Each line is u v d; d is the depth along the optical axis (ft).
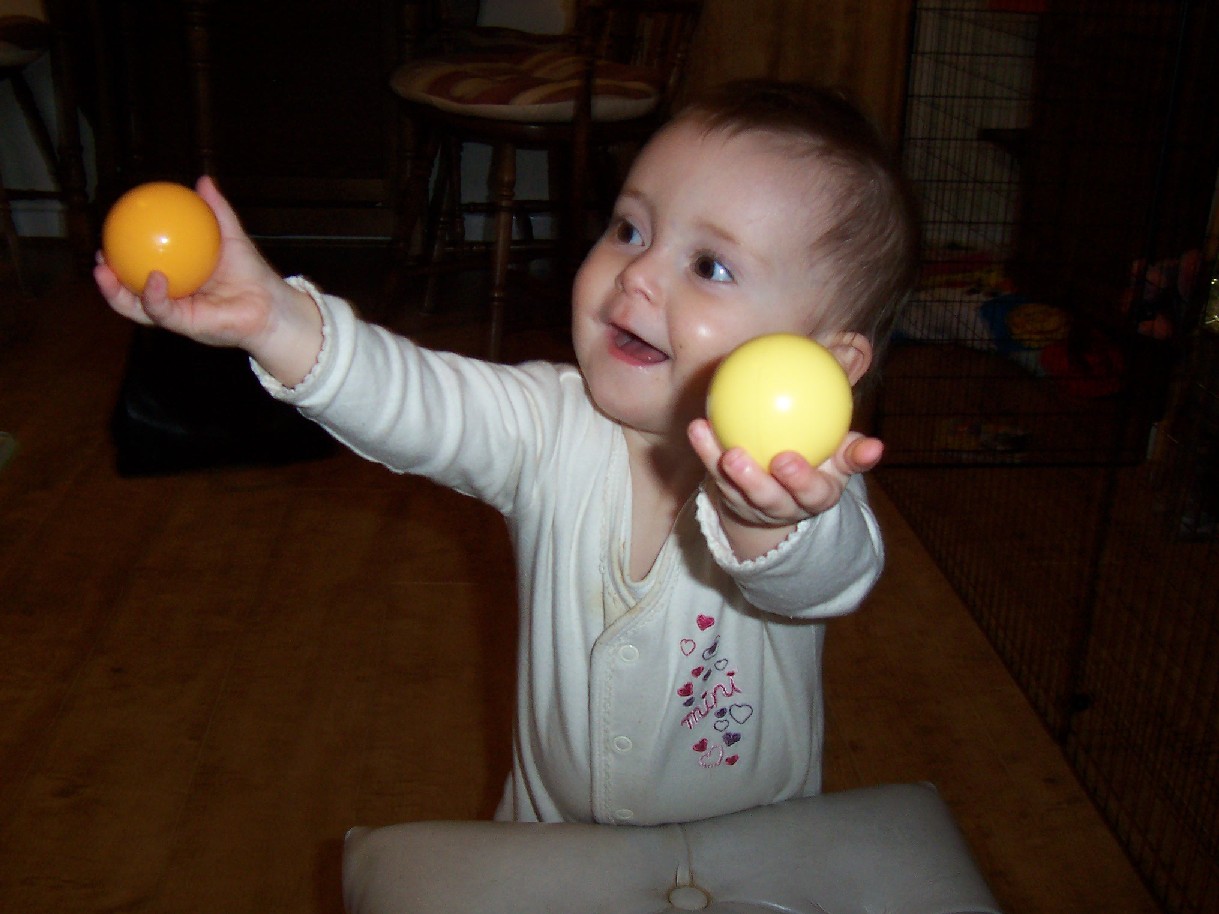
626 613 2.63
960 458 7.28
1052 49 9.01
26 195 9.68
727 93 2.58
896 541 6.28
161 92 9.12
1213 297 6.22
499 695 4.96
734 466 1.76
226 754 4.57
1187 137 7.21
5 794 4.31
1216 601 5.80
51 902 3.87
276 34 9.26
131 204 2.02
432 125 7.39
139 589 5.53
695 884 2.40
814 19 9.26
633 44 8.07
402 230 8.18
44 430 6.94
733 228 2.37
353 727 4.75
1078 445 7.43
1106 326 8.21
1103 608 5.71
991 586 5.87
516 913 2.31
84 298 8.87
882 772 4.63
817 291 2.47
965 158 9.84
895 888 2.42
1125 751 4.74
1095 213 8.36
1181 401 6.71
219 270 2.14
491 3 9.23
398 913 2.33
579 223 7.27
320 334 2.22
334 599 5.55
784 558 2.02
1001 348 8.65
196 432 6.50
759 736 2.83
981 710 4.99
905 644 5.41
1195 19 7.04
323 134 9.70
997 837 4.33
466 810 4.35
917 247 2.76
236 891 3.96
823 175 2.44
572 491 2.70
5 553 5.74
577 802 2.87
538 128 6.94
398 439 2.39
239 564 5.78
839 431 1.81
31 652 5.06
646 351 2.51
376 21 9.36
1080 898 4.07
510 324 7.88
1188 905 3.96
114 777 4.42
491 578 5.77
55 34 8.61
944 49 9.46
